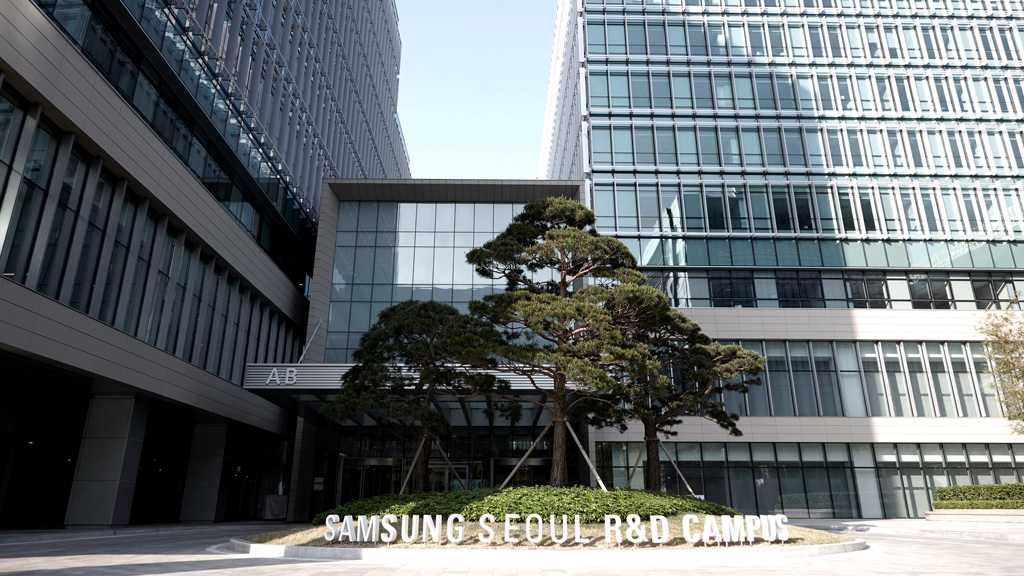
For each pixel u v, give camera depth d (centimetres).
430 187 3769
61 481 2511
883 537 2188
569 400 2770
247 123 3328
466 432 3569
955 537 2194
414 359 2150
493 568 1231
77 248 2055
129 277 2344
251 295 3503
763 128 3978
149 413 2928
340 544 1509
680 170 3866
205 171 2934
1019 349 2823
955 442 3456
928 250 3756
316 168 4416
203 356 2953
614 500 1739
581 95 4025
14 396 2453
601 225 3728
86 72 2017
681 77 4084
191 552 1552
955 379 3578
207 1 2798
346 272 3672
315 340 3450
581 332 1931
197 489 3131
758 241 3744
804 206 3812
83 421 2578
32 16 1778
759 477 3375
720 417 2400
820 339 3581
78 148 2095
